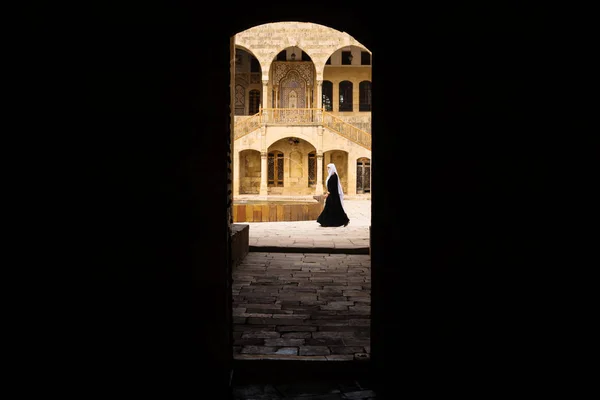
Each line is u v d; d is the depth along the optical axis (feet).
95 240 9.43
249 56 110.52
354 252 30.42
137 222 10.25
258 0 13.08
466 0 9.18
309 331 16.12
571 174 7.03
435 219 10.18
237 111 111.04
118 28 9.82
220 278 11.41
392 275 12.09
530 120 7.79
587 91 6.84
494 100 8.50
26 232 8.20
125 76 9.97
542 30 7.51
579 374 6.84
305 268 26.11
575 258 7.00
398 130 11.75
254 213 47.06
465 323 9.18
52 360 8.59
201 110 11.21
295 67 109.50
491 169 8.55
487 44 8.64
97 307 9.42
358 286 22.20
